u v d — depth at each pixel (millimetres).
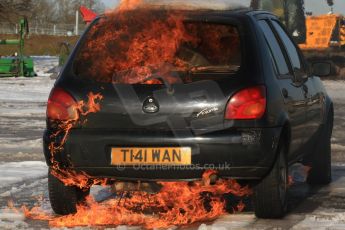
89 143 6859
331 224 6965
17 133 15844
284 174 7273
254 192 7055
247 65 6938
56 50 81188
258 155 6746
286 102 7332
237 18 7262
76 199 7367
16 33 78688
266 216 7203
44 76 41125
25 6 68312
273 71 7215
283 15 39281
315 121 8750
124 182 7047
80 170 6934
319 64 9328
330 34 40781
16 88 31875
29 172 10273
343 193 8844
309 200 8359
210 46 7070
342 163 11578
